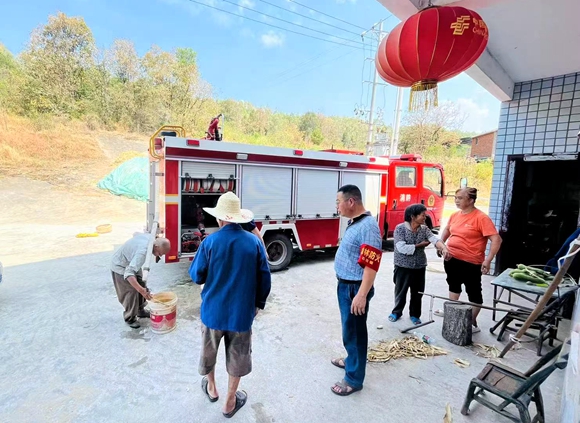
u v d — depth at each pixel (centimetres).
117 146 1925
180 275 541
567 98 478
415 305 371
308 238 601
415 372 278
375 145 1291
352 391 246
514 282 314
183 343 319
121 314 381
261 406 230
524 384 198
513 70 470
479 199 2319
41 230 919
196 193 478
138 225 1041
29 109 1847
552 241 574
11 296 432
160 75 2445
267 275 216
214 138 553
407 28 217
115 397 236
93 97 2120
